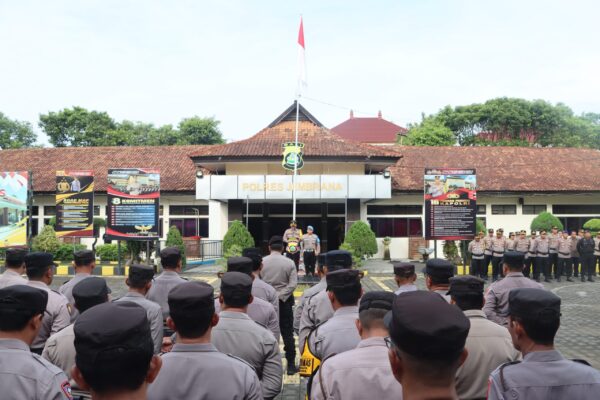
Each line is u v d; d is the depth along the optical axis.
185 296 2.35
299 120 25.00
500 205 24.84
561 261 17.17
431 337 1.46
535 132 38.75
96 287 3.54
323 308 4.45
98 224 22.28
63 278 16.91
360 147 22.36
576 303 12.70
